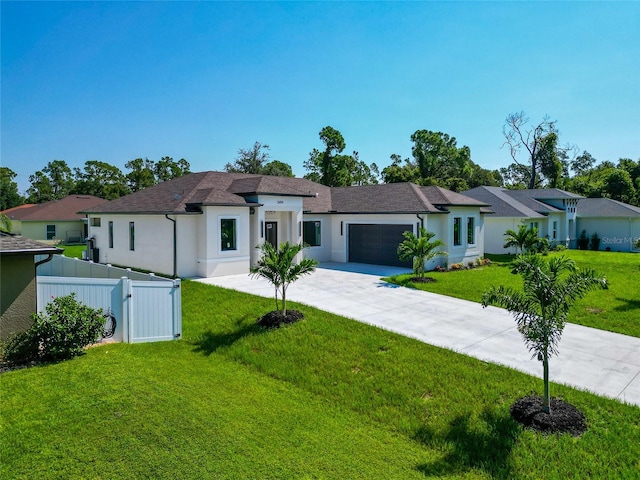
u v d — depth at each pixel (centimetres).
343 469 485
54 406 593
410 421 615
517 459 521
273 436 548
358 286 1566
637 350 897
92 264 1402
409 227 2025
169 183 2283
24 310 859
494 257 2672
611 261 2489
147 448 497
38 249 847
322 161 5138
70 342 798
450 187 4950
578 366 809
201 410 603
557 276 652
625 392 696
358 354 860
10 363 764
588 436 565
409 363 814
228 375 767
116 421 557
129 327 938
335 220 2339
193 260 1764
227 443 520
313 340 932
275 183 2091
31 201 6869
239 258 1814
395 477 477
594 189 4750
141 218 1917
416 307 1253
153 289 964
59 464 457
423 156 6194
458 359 830
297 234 2059
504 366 796
